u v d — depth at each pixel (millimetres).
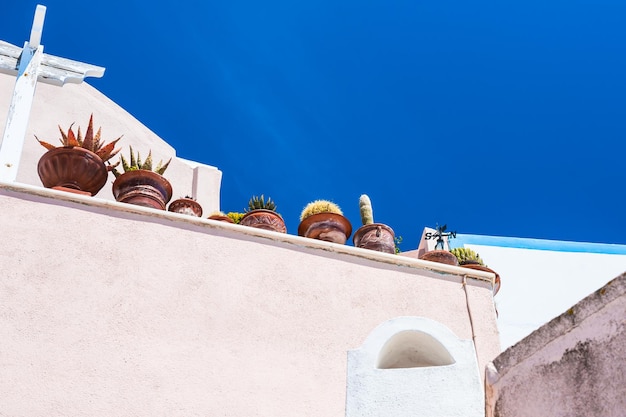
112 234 6270
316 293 6570
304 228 7805
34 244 6004
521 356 4195
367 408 5719
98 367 5598
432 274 7070
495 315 7023
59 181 6984
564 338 3916
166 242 6387
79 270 5992
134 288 6055
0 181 6219
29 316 5660
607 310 3689
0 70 7848
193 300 6156
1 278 5766
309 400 5953
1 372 5359
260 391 5883
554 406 3848
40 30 8094
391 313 6676
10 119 7410
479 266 8008
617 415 3467
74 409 5371
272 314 6320
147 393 5605
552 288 11008
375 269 6922
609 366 3584
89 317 5801
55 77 8000
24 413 5250
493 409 4332
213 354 5941
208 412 5664
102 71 8367
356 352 6055
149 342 5832
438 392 5633
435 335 6086
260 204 8430
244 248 6613
